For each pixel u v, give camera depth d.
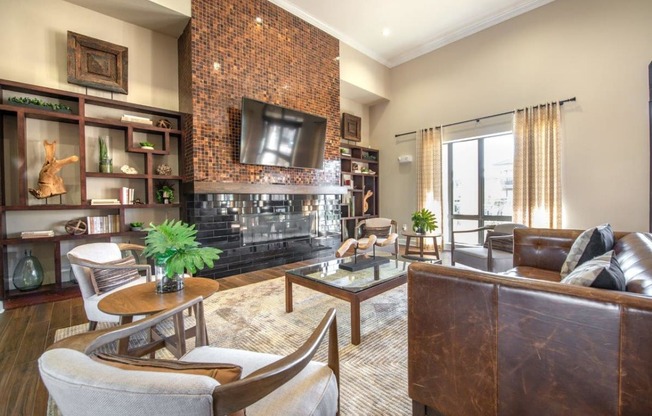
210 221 3.80
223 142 3.90
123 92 3.52
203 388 0.55
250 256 4.16
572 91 4.09
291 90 4.65
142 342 2.05
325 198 5.18
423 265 1.25
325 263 2.92
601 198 3.88
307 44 4.86
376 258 2.96
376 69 6.04
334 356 1.09
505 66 4.71
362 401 1.47
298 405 0.87
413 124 5.95
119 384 0.52
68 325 2.37
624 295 0.85
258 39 4.25
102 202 3.28
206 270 3.74
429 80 5.67
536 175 4.30
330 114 5.24
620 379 0.84
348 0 4.38
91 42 3.29
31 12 3.08
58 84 3.21
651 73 3.32
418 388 1.27
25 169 2.86
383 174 6.50
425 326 1.23
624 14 3.71
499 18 4.71
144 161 3.76
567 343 0.91
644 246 1.65
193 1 3.63
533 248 2.70
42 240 2.91
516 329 1.01
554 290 0.94
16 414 1.38
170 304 1.58
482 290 1.07
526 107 4.44
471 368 1.11
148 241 1.74
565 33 4.14
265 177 4.34
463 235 5.51
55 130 3.22
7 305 2.71
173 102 4.02
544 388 0.96
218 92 3.86
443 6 4.50
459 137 5.27
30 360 1.86
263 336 2.12
